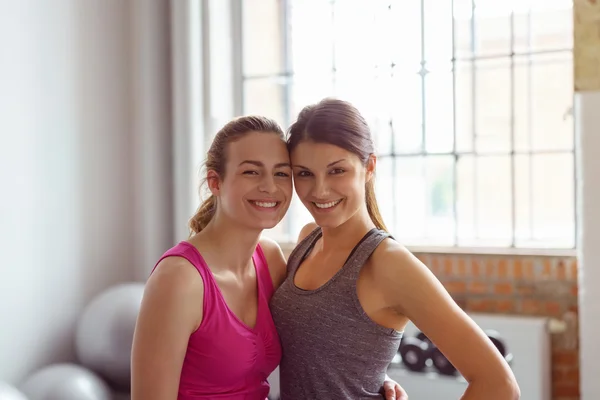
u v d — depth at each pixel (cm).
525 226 326
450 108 337
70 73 313
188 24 342
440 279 319
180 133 344
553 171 321
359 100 356
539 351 289
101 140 332
